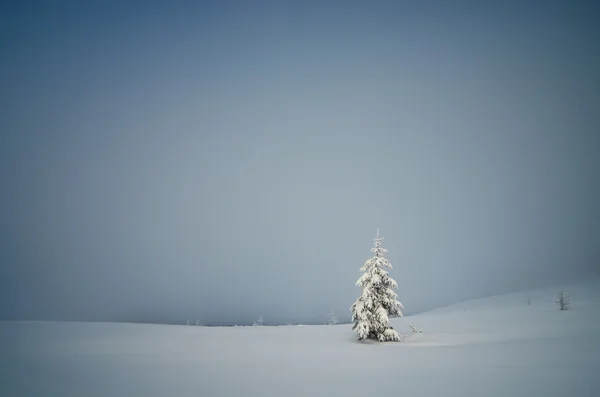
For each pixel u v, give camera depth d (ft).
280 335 135.74
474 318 168.96
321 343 108.58
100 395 42.47
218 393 42.70
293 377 52.06
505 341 96.84
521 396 39.47
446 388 43.37
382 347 97.09
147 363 67.77
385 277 114.21
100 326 156.35
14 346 97.04
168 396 41.57
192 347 96.73
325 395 41.04
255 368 61.05
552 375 49.78
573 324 126.11
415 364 63.00
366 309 111.96
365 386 45.19
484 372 52.95
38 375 55.11
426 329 140.15
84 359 73.31
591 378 47.73
